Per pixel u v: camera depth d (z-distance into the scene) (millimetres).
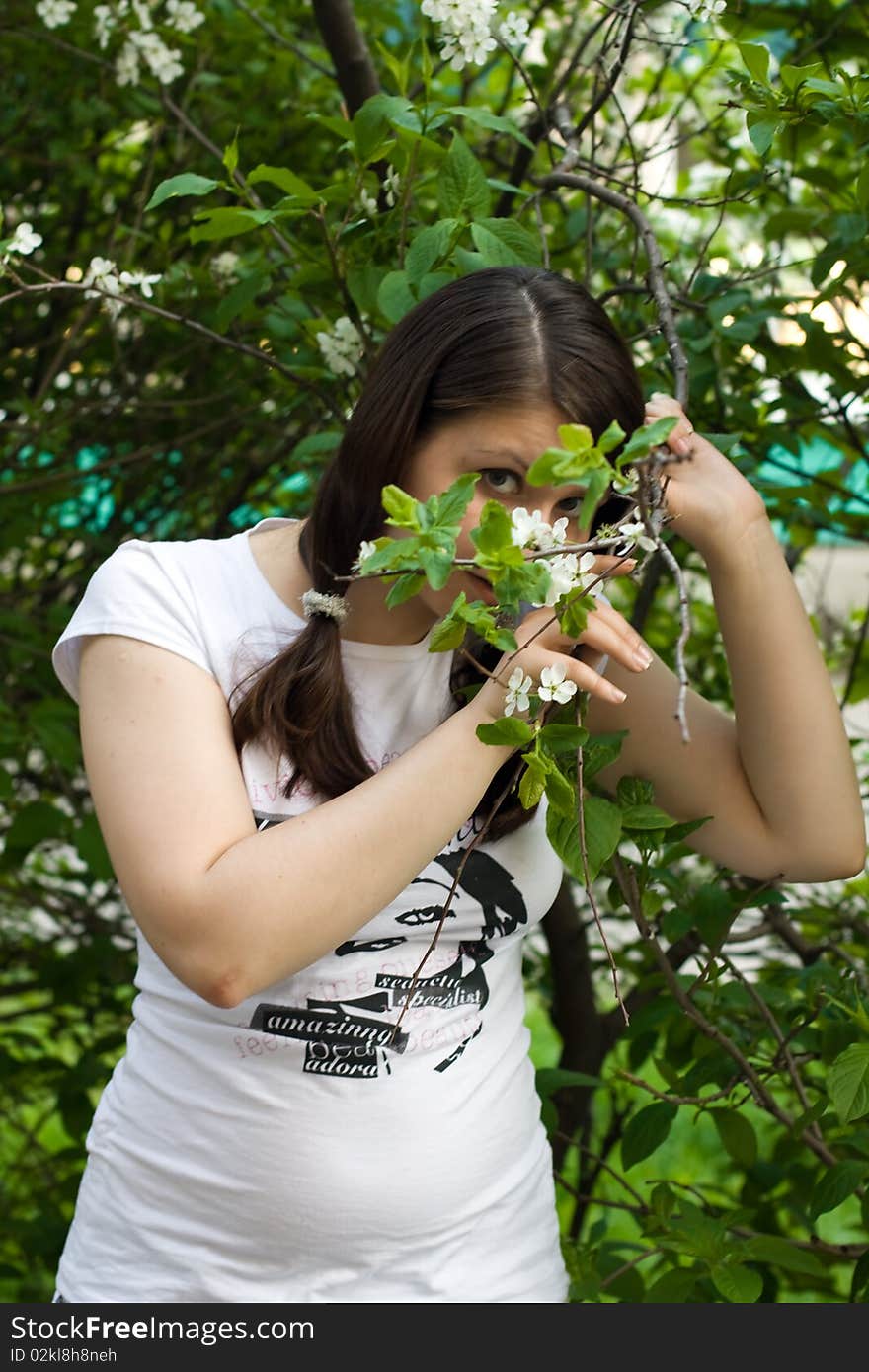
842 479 2213
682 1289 1398
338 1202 1182
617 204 1449
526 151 1867
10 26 2281
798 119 1416
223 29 2338
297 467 2475
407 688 1259
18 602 2799
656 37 1807
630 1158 1541
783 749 1345
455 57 1495
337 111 2363
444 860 1234
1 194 2666
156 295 1991
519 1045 1333
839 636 2812
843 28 1964
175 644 1169
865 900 2055
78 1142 2395
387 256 1673
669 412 1273
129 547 1233
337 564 1185
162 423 2688
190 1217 1196
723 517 1305
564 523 989
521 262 1440
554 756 1218
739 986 1663
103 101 2301
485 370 1082
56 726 2117
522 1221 1288
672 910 1573
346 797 1079
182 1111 1200
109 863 2045
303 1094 1184
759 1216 1895
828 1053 1520
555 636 1097
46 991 2676
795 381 1935
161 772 1109
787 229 1989
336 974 1193
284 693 1167
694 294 1818
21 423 2461
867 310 2125
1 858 2398
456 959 1250
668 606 2668
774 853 1402
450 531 923
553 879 1314
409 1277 1217
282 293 1935
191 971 1062
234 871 1048
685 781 1413
